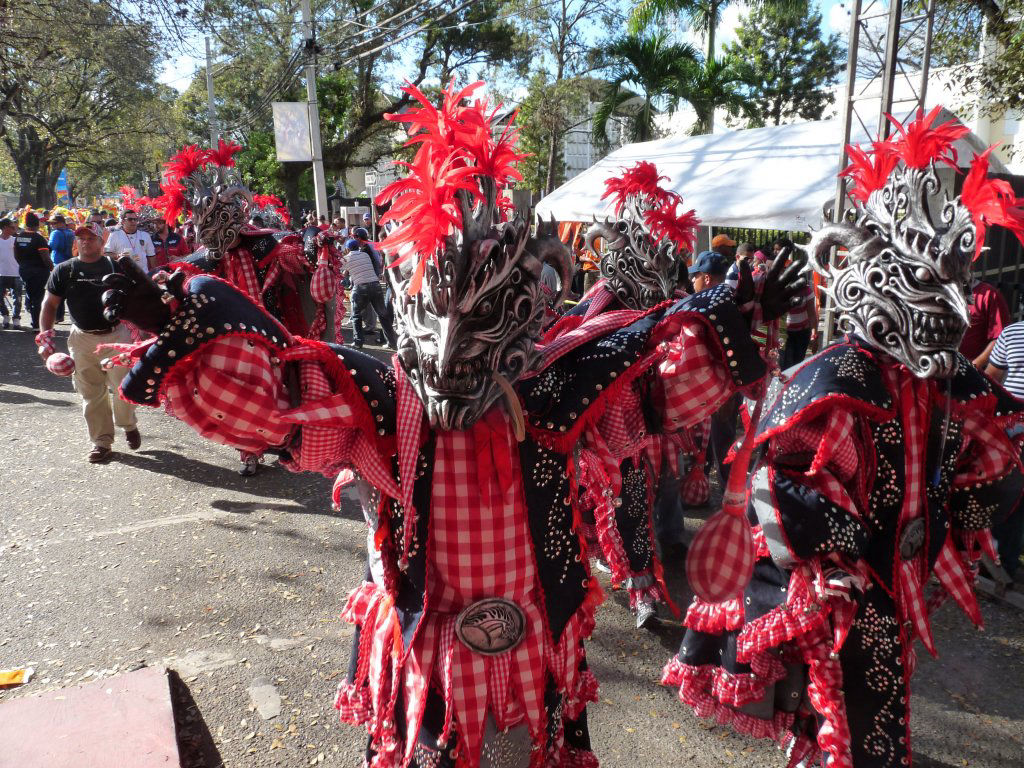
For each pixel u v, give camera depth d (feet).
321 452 5.54
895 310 6.24
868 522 6.78
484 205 5.04
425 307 5.09
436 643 5.68
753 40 96.73
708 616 7.43
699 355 5.93
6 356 32.65
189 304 4.99
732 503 6.25
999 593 12.50
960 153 25.14
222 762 8.80
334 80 88.63
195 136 118.21
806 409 6.42
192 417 5.23
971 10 27.61
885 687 6.64
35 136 111.24
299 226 85.40
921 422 6.77
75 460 19.62
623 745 9.19
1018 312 27.63
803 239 35.58
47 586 12.98
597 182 36.06
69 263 17.60
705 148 33.53
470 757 5.55
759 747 9.16
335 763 8.78
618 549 11.50
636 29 60.80
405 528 5.43
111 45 55.98
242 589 12.92
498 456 5.52
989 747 9.05
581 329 6.29
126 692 9.61
